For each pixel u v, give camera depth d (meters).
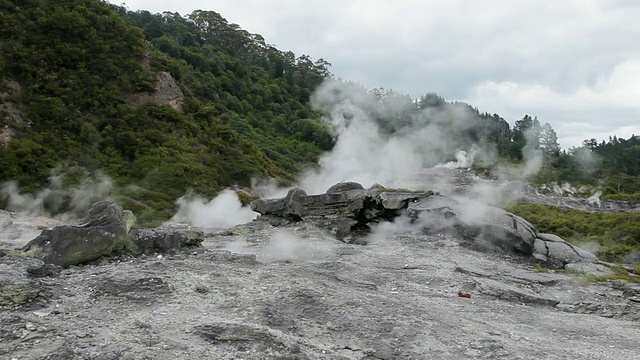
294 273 11.23
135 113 42.28
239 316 8.04
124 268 10.73
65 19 43.09
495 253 16.31
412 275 12.48
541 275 13.47
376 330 7.93
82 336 6.66
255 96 74.62
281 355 6.48
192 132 45.03
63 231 11.25
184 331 7.14
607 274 13.95
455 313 9.59
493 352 7.41
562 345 8.19
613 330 9.41
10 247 14.09
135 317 7.63
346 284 11.00
